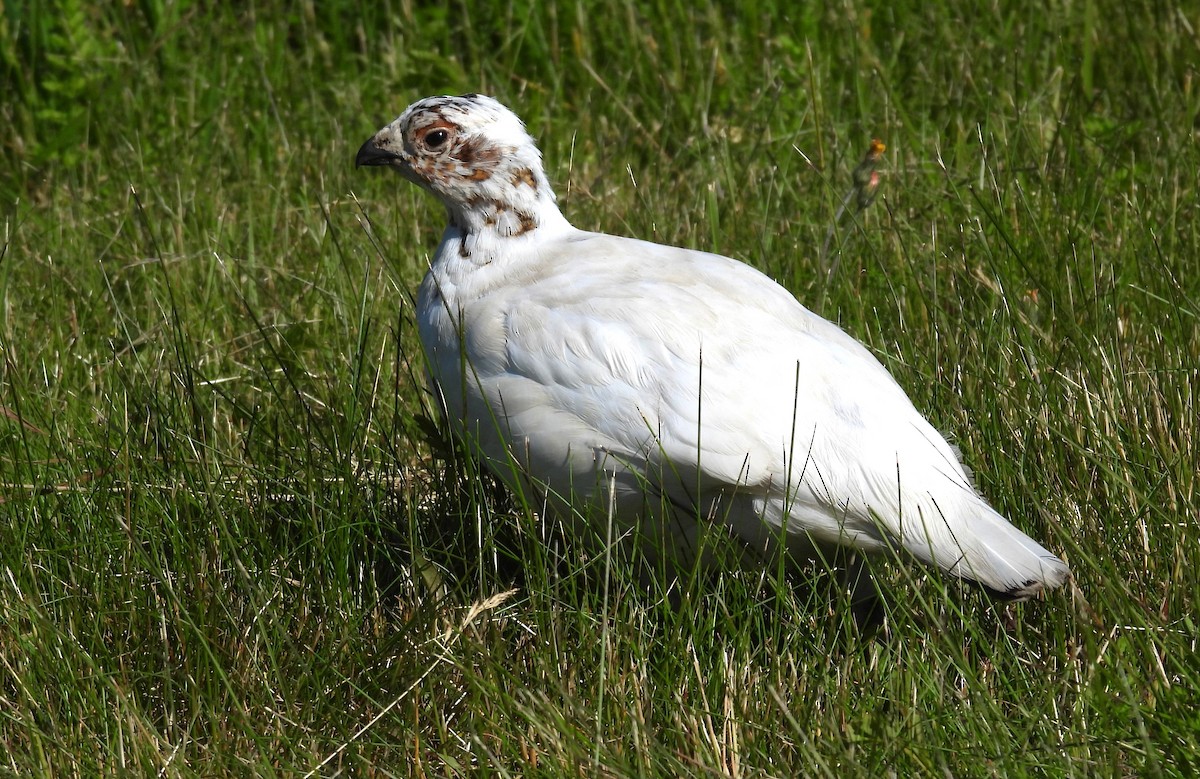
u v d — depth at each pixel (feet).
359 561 25.25
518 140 25.07
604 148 42.34
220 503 26.02
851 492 22.50
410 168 25.16
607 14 47.39
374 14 49.34
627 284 23.68
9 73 45.47
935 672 22.02
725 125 42.06
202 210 39.37
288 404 30.86
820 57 44.86
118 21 47.73
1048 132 40.19
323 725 22.21
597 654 22.90
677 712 21.74
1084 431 26.30
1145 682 21.61
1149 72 42.52
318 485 26.13
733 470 22.33
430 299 25.27
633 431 22.63
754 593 23.50
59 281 35.58
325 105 46.21
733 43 46.32
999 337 29.25
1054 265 32.55
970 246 33.73
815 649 22.61
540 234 25.23
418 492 27.27
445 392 24.81
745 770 20.70
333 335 33.30
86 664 23.00
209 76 46.44
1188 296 30.83
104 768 21.30
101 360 32.40
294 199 40.86
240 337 32.55
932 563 22.77
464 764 21.53
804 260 34.37
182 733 22.36
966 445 26.48
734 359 22.74
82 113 43.42
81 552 24.93
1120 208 35.88
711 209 34.47
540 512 25.38
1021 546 22.47
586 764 20.42
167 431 27.17
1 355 31.58
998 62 44.37
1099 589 23.08
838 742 20.62
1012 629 23.77
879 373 23.81
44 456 28.81
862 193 31.68
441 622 23.56
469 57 47.78
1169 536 23.95
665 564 24.68
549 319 23.29
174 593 23.47
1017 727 21.06
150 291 34.40
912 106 43.50
